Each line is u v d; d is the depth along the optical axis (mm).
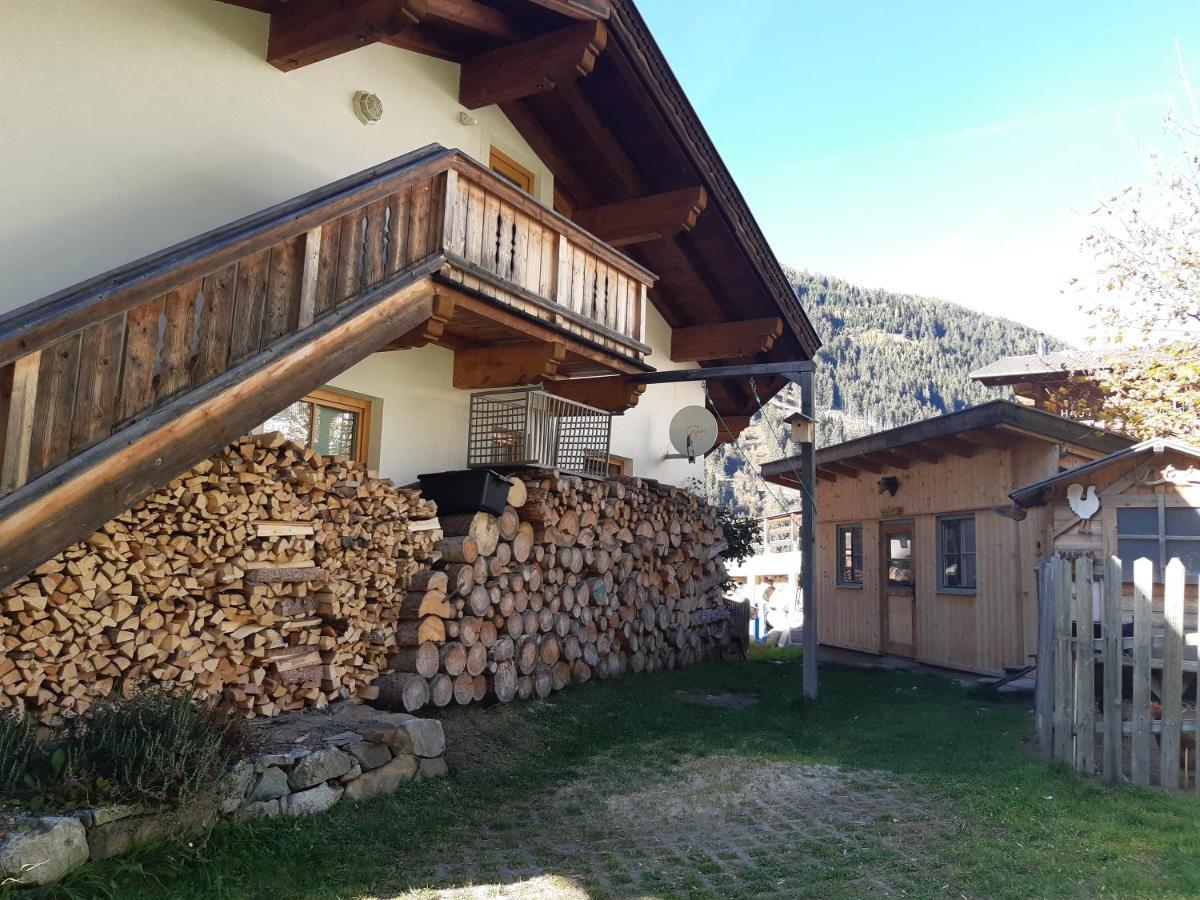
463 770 6164
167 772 4094
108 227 6277
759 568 27438
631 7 8828
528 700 8250
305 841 4508
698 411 12734
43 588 4668
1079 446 11109
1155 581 9305
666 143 10328
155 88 6629
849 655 15305
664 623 11180
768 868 4375
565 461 10070
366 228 6215
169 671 5297
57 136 6020
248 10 7312
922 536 14180
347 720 5863
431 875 4320
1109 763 5770
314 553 6449
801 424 9688
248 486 5930
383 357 8609
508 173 10531
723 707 9195
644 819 5293
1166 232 15281
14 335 3951
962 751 6914
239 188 7191
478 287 7344
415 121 8984
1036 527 11000
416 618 7117
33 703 4684
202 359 4969
